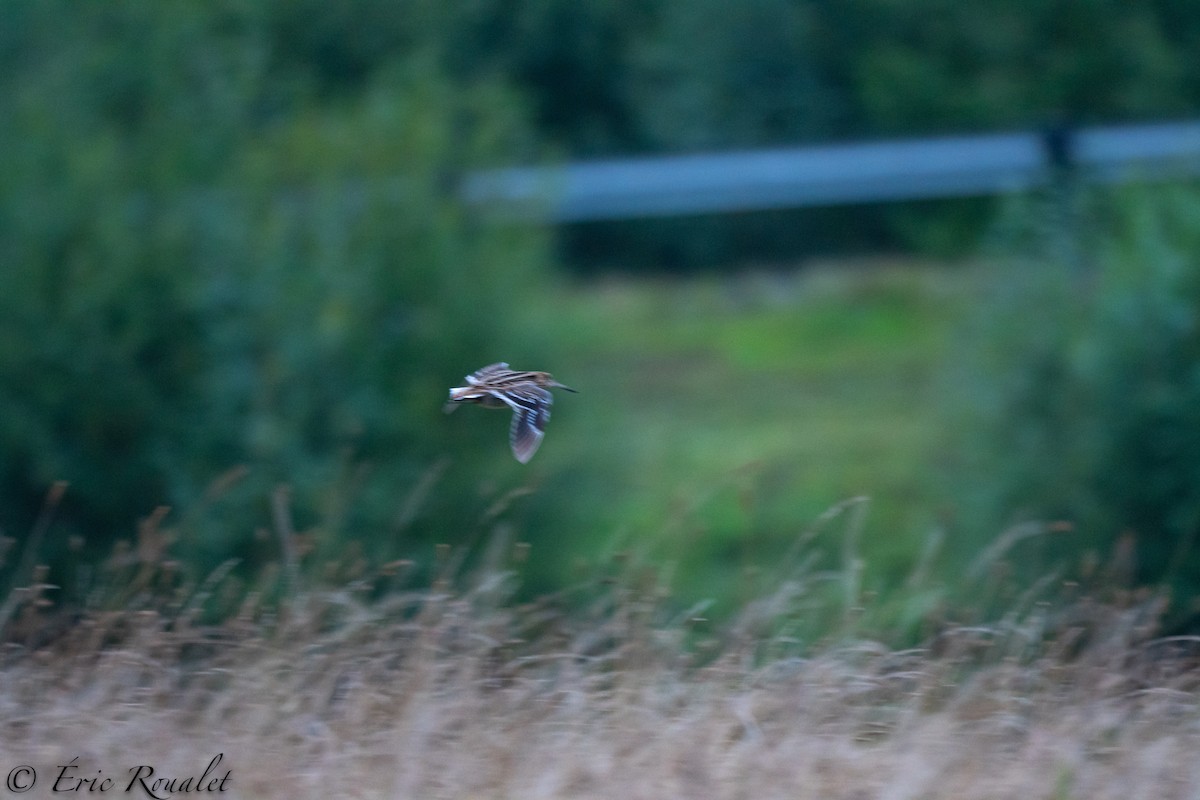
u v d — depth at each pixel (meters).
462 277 43.47
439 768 16.73
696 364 69.38
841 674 18.59
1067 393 42.28
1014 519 42.12
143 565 22.45
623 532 22.52
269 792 16.27
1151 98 81.75
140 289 41.16
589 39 81.69
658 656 19.22
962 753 17.23
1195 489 39.66
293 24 63.03
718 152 73.44
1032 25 83.44
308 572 22.67
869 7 84.38
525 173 48.12
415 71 46.97
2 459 40.16
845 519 49.12
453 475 41.81
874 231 84.12
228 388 40.84
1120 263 42.16
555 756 16.98
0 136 42.72
